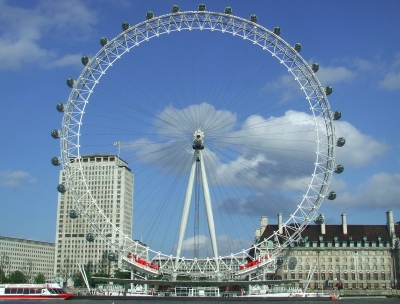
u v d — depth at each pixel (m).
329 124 129.75
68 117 129.25
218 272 130.62
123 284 162.88
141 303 129.88
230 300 138.50
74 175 130.12
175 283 138.50
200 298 139.12
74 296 143.12
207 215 129.50
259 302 137.62
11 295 141.75
